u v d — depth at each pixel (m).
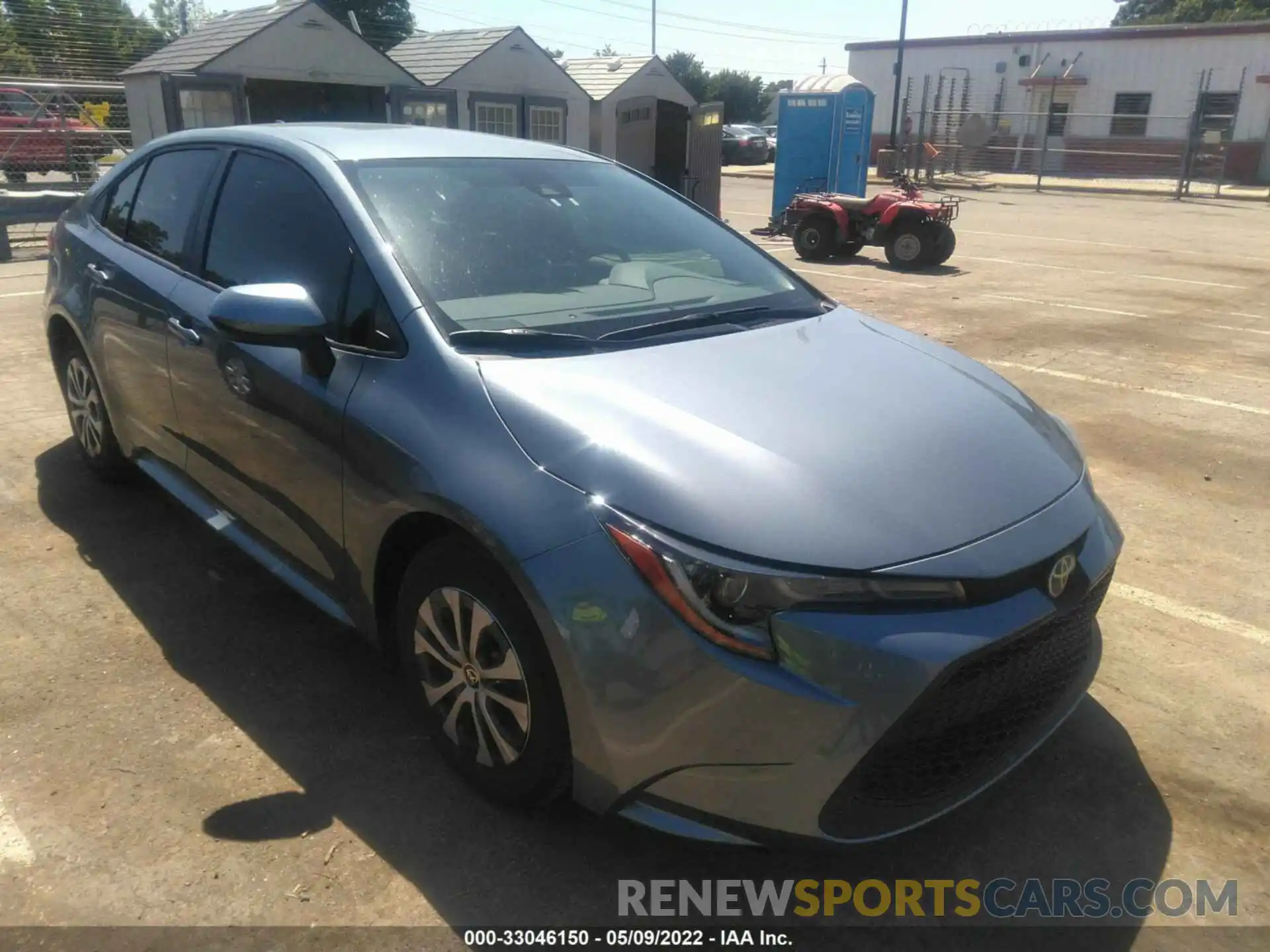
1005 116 28.22
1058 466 2.62
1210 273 12.59
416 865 2.42
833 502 2.20
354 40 17.45
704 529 2.10
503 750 2.46
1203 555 4.29
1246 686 3.30
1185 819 2.67
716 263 3.51
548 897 2.35
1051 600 2.27
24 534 4.11
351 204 2.95
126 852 2.42
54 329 4.53
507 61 19.53
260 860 2.41
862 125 15.83
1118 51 30.12
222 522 3.49
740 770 2.08
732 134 36.75
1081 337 8.59
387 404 2.60
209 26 18.97
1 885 2.31
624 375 2.57
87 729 2.87
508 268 3.00
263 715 2.97
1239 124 28.84
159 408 3.68
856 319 3.43
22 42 44.44
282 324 2.65
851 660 2.04
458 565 2.44
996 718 2.29
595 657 2.13
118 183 4.33
